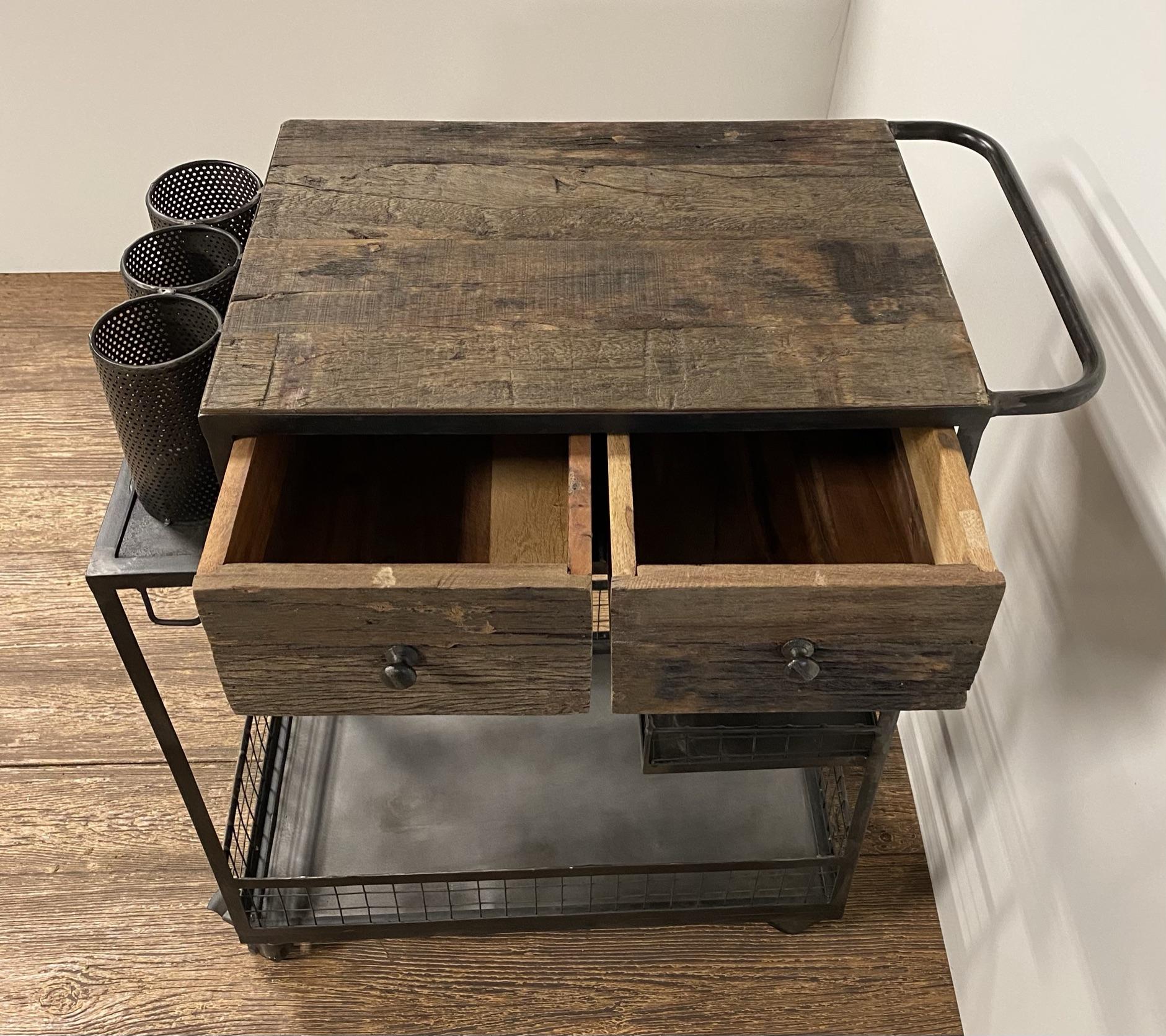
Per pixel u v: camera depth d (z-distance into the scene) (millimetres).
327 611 790
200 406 849
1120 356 890
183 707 1506
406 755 1370
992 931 1157
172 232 1034
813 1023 1240
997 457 1167
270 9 1787
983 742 1191
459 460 1005
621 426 840
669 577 771
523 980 1270
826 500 997
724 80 1907
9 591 1619
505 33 1834
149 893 1327
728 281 921
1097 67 906
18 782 1422
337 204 982
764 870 1289
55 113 1890
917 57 1389
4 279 2104
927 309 899
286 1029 1230
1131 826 886
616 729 1399
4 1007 1235
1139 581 872
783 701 858
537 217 977
